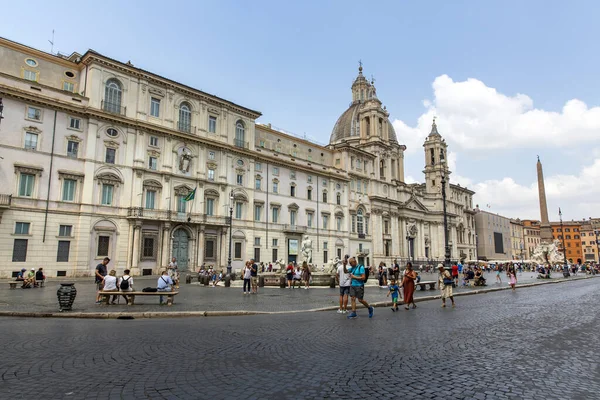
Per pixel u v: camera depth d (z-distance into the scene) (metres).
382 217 83.62
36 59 43.25
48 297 20.77
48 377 6.71
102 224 42.53
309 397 5.81
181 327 11.98
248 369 7.27
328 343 9.60
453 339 10.15
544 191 85.75
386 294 24.53
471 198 124.56
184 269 48.81
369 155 81.75
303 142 72.56
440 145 111.31
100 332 10.98
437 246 102.50
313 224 67.94
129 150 45.34
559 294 25.95
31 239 38.00
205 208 51.75
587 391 6.10
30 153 38.72
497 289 29.78
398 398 5.79
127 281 18.08
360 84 103.31
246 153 57.38
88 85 43.78
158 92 48.66
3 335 10.39
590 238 159.88
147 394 5.92
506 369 7.33
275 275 33.09
